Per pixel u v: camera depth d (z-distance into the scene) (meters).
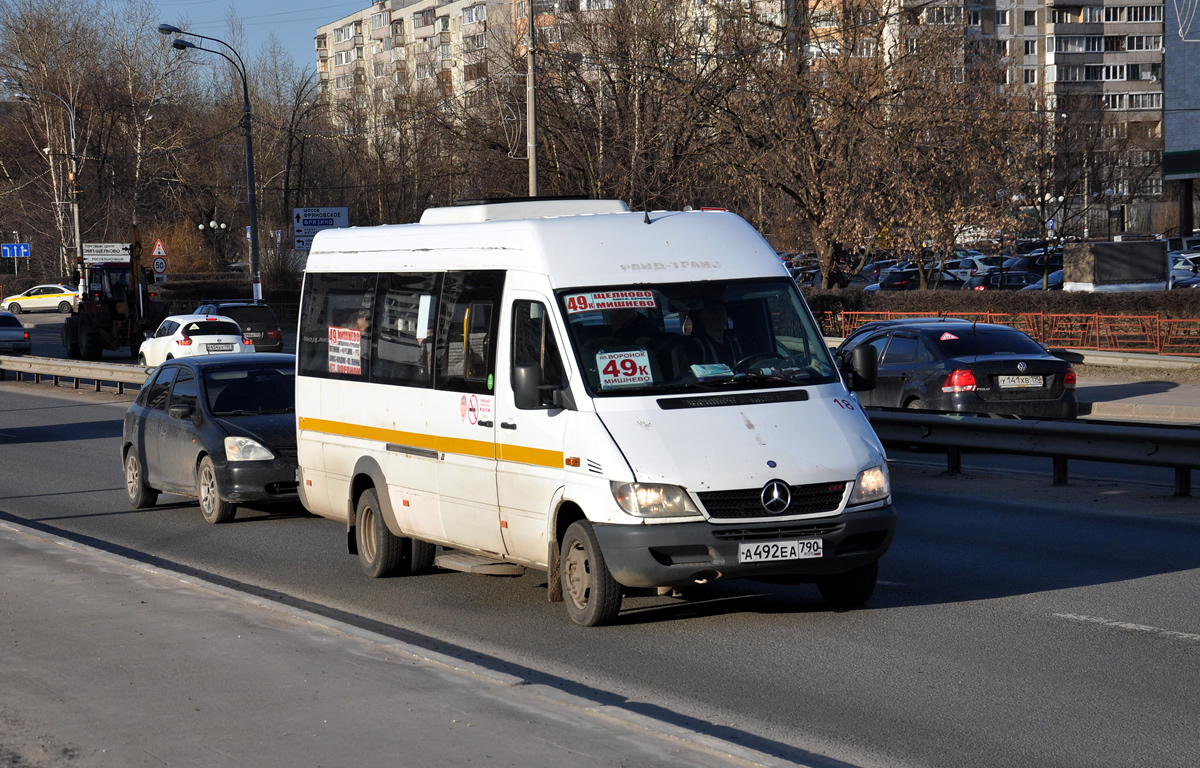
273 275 61.66
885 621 7.81
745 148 38.19
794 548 7.25
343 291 10.17
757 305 8.21
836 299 34.84
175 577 8.92
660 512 7.14
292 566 10.38
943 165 38.25
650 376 7.70
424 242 9.25
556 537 7.86
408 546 9.75
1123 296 29.12
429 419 8.92
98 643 7.00
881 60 38.25
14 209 77.75
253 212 40.62
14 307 73.81
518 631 7.83
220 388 13.27
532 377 7.54
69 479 16.41
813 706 6.07
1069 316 28.92
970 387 15.77
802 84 37.62
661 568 7.17
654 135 38.50
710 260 8.34
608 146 39.84
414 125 66.00
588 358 7.70
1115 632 7.38
